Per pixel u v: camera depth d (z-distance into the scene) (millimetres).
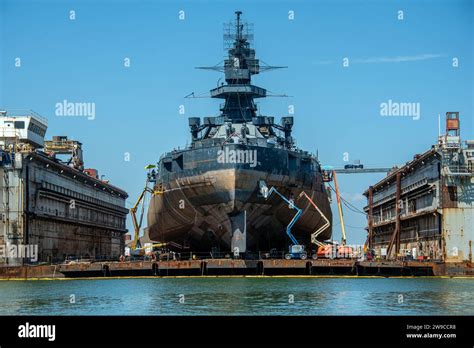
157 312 46188
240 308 47781
